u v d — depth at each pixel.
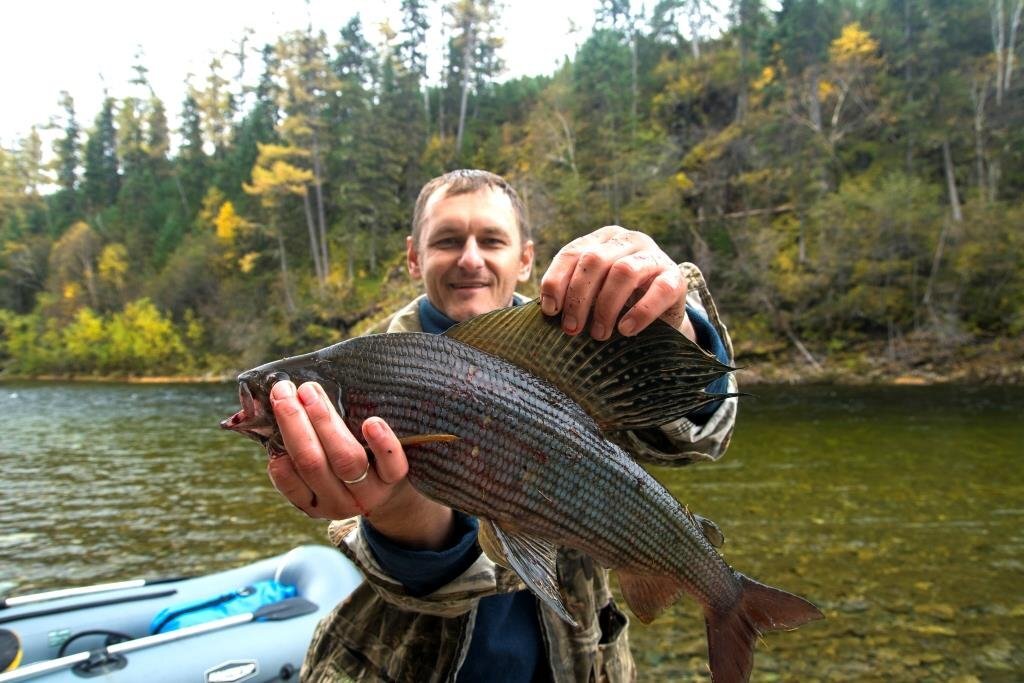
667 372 2.00
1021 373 30.89
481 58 72.44
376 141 56.16
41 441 20.48
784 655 5.98
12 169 81.06
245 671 4.31
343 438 1.75
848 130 45.50
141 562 8.98
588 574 2.68
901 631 6.41
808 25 50.47
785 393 29.38
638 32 66.50
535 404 2.02
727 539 9.34
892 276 35.38
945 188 42.75
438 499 1.96
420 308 3.09
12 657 4.20
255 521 10.91
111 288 63.81
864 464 14.16
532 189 43.84
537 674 2.57
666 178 44.91
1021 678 5.54
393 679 2.51
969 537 9.26
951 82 43.62
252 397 1.91
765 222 42.16
